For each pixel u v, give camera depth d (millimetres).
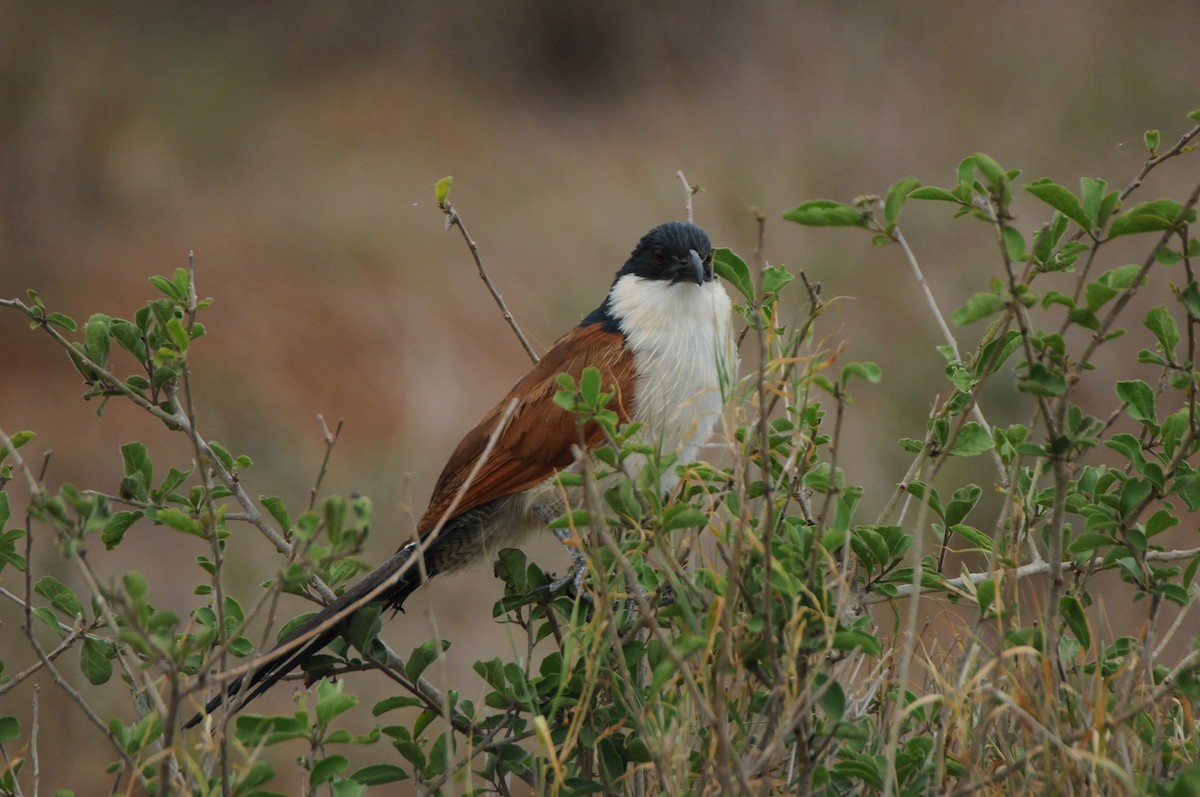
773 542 4379
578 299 18219
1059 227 4664
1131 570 4656
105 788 9609
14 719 4965
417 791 4875
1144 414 4820
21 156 22719
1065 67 21391
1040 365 3961
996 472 11539
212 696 5070
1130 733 4379
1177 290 4359
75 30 24953
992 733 4691
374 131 25781
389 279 20156
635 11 28594
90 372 5297
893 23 24438
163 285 5336
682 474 4652
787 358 4613
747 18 26953
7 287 20562
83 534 3828
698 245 6859
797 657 4227
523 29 29266
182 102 25500
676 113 24172
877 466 12094
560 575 9875
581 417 4441
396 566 5855
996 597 4391
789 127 22188
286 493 14383
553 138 24797
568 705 4867
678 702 4496
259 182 24156
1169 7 22141
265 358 18297
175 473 5223
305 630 5105
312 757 4766
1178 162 18078
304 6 30344
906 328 14844
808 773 4172
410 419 17188
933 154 20250
